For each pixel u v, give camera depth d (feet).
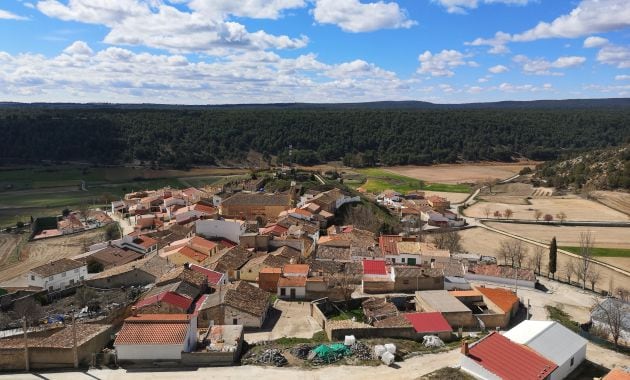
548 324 216.95
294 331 236.43
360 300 278.46
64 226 520.01
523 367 181.16
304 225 444.14
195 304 254.47
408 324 229.66
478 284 330.95
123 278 297.53
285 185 653.71
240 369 185.78
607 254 452.76
